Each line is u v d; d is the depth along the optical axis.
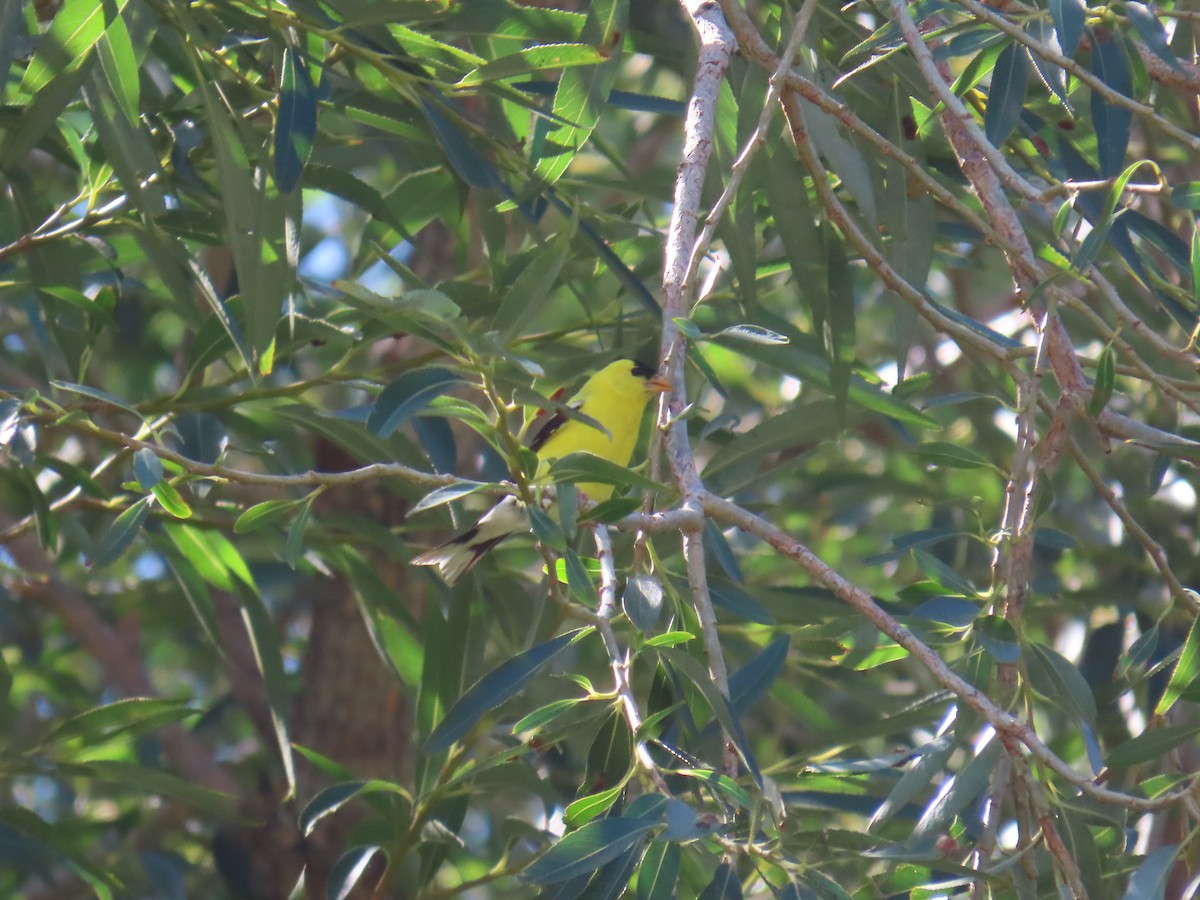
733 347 7.70
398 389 5.15
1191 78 6.98
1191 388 6.38
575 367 8.86
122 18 6.94
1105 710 9.35
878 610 5.42
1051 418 6.86
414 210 9.80
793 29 7.18
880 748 10.88
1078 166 7.77
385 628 10.34
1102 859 6.61
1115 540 11.53
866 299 14.73
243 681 12.45
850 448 13.87
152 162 7.22
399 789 7.62
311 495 5.70
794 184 7.54
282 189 6.77
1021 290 6.85
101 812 12.86
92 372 13.34
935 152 8.88
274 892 11.15
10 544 11.52
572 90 7.35
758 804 5.07
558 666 9.66
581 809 5.24
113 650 11.78
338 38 7.20
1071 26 5.96
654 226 10.20
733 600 7.21
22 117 7.13
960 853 6.54
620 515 5.48
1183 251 7.10
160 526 9.59
